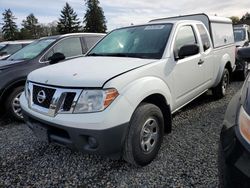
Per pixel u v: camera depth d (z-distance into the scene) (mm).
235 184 1635
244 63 7473
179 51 3688
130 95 2789
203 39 4805
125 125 2729
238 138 1718
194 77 4258
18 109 4980
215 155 3314
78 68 3211
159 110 3217
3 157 3566
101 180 2914
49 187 2842
